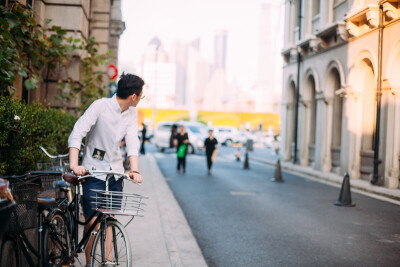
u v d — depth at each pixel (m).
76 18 12.30
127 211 3.54
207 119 61.44
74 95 12.49
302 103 21.94
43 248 3.61
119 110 4.16
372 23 14.27
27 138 5.41
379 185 13.97
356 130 16.27
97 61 13.78
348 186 10.73
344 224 8.49
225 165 22.41
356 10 15.04
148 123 59.75
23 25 8.55
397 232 7.90
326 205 10.70
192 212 9.48
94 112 4.11
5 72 6.88
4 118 5.02
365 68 16.00
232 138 46.28
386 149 13.77
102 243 3.87
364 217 9.25
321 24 19.20
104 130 4.15
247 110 117.94
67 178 3.84
